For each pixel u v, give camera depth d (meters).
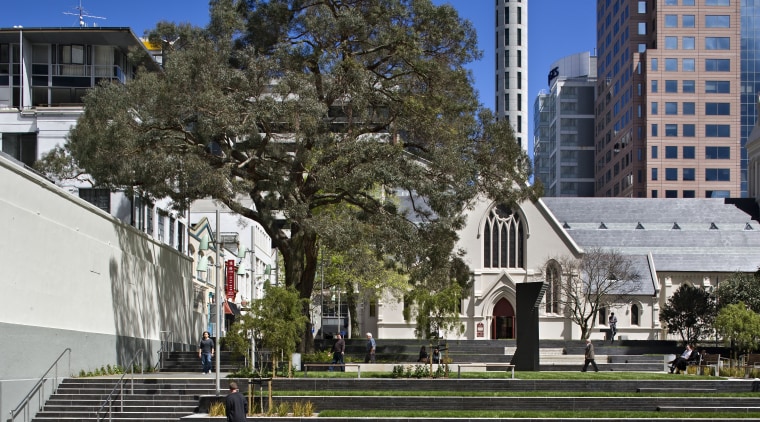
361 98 39.41
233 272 68.50
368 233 39.56
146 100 37.19
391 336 74.06
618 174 152.00
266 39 41.12
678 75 139.25
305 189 41.78
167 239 54.88
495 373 36.66
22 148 53.91
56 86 56.78
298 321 33.19
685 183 137.50
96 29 55.75
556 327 75.44
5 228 27.02
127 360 38.81
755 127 106.62
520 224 76.88
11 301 27.42
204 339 37.44
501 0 158.00
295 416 26.98
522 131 154.62
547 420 26.61
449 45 42.81
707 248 93.94
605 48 165.88
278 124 39.12
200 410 28.28
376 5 41.09
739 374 42.44
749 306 74.44
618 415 28.25
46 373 28.17
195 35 40.41
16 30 55.25
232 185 38.00
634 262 90.19
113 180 37.53
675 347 63.56
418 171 39.38
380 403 29.30
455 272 45.09
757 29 149.00
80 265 33.56
